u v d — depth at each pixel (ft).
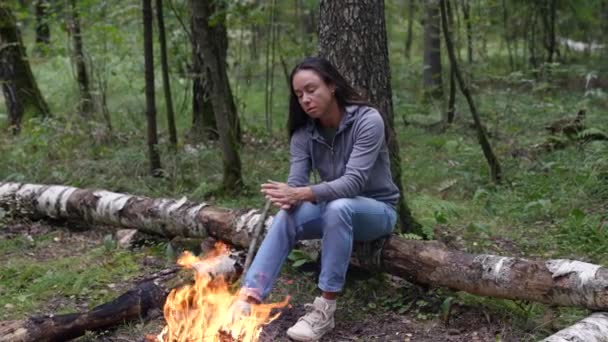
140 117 30.89
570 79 38.70
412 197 20.08
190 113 31.50
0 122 30.66
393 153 15.38
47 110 29.76
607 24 42.37
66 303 13.30
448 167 23.36
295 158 12.64
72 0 27.76
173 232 16.05
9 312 12.89
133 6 27.22
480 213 18.66
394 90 38.73
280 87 39.34
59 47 28.84
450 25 29.32
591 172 20.16
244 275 12.35
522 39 40.93
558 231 16.87
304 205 12.00
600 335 10.37
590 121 28.12
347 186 11.68
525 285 11.68
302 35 35.70
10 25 28.68
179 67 29.12
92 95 29.35
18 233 17.70
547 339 10.13
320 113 11.85
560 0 39.73
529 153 24.62
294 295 13.66
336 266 11.73
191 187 21.36
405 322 12.48
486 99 33.63
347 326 12.39
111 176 22.15
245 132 29.22
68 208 17.70
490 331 11.96
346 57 14.78
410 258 12.78
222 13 20.49
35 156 23.47
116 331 12.10
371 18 14.79
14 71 28.96
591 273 11.15
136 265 15.17
